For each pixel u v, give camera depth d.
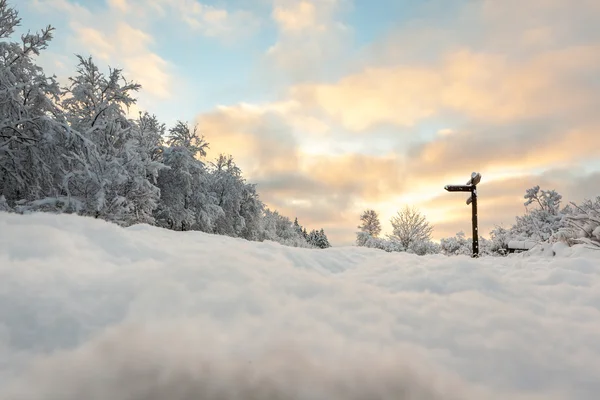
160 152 18.75
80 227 3.51
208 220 20.44
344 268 3.96
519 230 16.67
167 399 1.19
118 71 12.60
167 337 1.51
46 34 10.43
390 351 1.57
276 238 36.62
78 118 12.05
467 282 2.90
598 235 6.57
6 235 2.82
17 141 9.96
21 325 1.62
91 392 1.21
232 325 1.69
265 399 1.21
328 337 1.65
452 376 1.43
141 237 3.92
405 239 26.52
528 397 1.34
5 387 1.23
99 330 1.63
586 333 1.89
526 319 2.04
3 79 9.70
